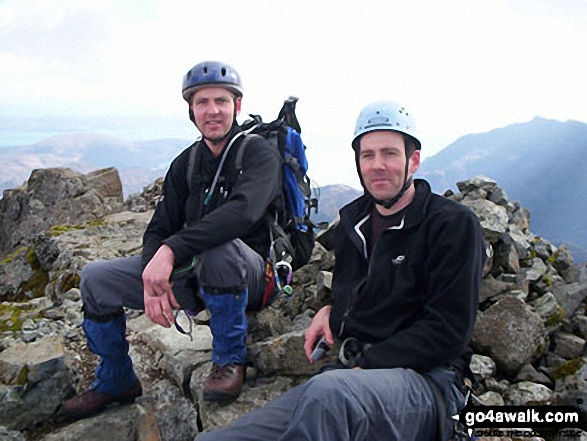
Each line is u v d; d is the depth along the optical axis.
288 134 2.00
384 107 1.46
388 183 1.47
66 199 6.34
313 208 2.16
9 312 2.97
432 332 1.38
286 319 2.50
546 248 2.80
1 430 1.88
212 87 1.89
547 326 2.21
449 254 1.39
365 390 1.25
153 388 2.16
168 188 2.11
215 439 1.37
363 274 1.62
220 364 1.91
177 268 1.80
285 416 1.39
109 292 1.82
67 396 2.00
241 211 1.77
